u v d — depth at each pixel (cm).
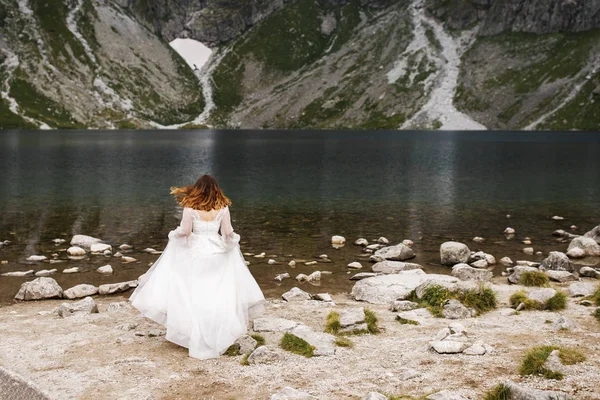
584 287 1317
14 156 7881
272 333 937
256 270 1731
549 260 1705
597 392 606
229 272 848
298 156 8431
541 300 1143
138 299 855
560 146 11906
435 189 4038
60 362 784
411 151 9962
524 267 1521
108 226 2492
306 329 920
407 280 1399
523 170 5744
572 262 1828
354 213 2942
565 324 934
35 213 2852
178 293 834
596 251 1958
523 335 891
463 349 796
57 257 1872
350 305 1261
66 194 3631
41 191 3794
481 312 1099
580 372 668
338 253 1992
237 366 756
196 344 802
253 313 909
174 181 4506
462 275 1573
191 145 12194
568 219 2766
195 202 830
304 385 674
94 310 1195
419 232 2412
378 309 1197
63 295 1405
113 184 4259
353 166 6347
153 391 663
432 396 589
